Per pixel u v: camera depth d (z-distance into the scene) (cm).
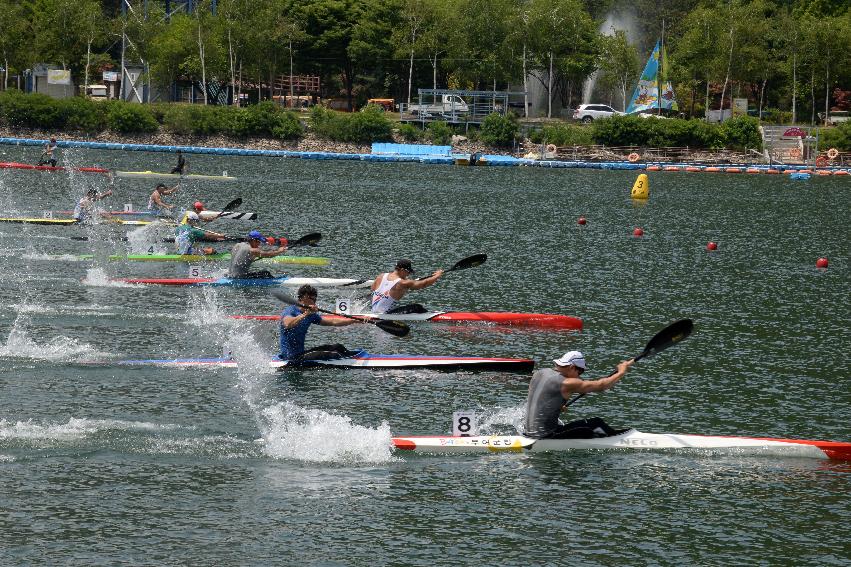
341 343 2455
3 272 3212
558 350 2444
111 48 12475
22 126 10525
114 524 1402
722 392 2103
